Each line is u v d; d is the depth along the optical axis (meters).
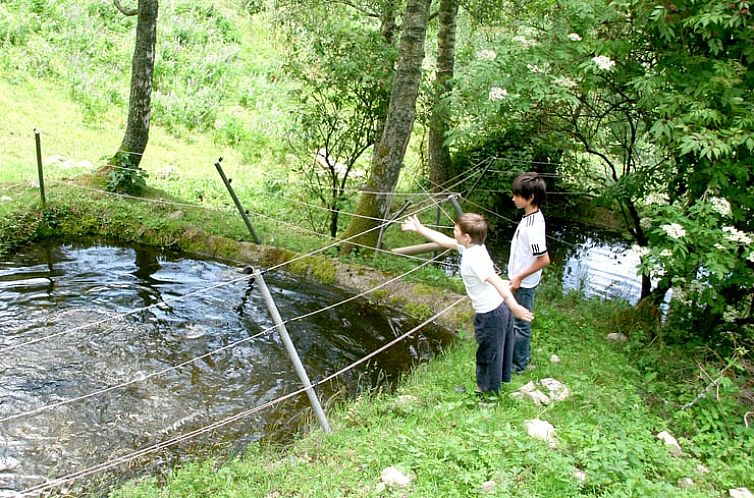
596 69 6.05
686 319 6.79
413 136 15.07
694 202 6.08
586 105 7.58
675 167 6.53
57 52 14.67
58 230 8.84
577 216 13.20
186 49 16.91
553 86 6.64
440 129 10.30
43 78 13.80
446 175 11.70
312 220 9.88
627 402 5.05
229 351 6.31
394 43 10.68
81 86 13.76
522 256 5.03
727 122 5.57
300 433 4.93
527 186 4.92
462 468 3.88
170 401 5.39
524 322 5.39
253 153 13.88
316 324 7.07
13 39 14.38
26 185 9.40
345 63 8.78
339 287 8.05
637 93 6.69
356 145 9.44
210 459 4.38
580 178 9.73
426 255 9.63
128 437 4.88
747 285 5.78
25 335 6.27
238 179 12.20
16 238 8.45
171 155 12.74
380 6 10.55
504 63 6.70
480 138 10.79
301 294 7.85
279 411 5.32
